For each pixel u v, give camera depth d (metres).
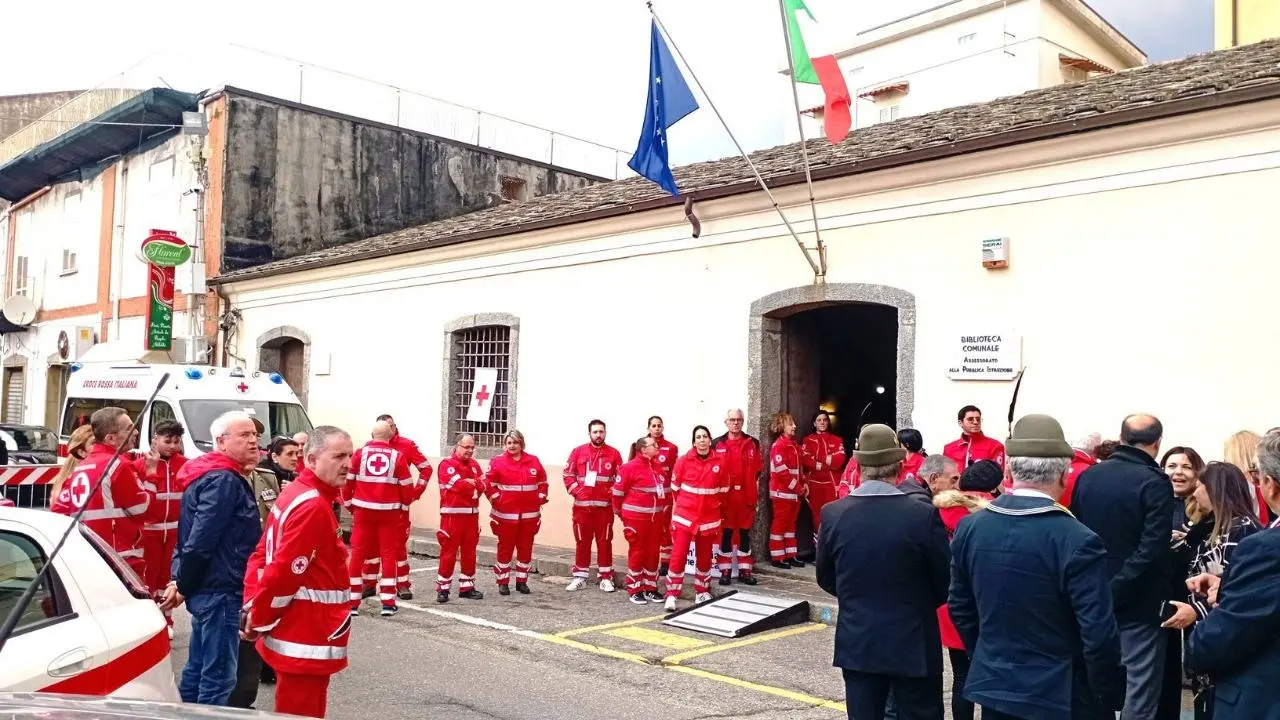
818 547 4.77
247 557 5.39
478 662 7.65
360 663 7.56
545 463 13.05
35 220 24.59
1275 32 14.19
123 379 13.24
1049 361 8.64
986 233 9.09
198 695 5.22
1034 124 8.55
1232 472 4.86
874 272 9.89
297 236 18.97
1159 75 10.42
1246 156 7.66
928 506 4.51
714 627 8.70
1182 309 7.94
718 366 11.20
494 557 12.46
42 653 3.82
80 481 6.18
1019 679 3.69
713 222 11.30
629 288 12.18
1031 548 3.75
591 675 7.31
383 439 9.43
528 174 23.16
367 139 20.06
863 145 11.02
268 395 13.17
